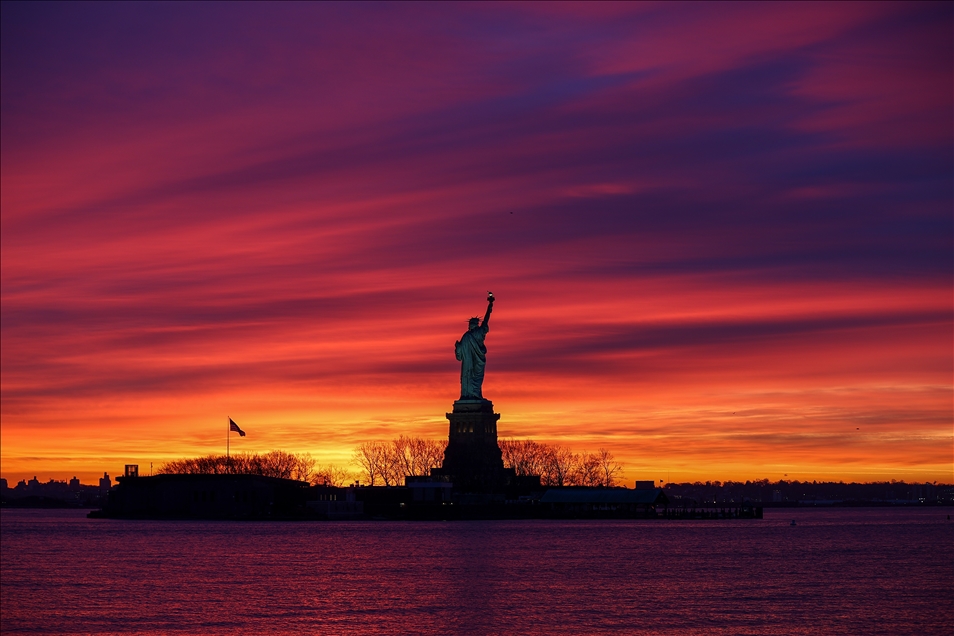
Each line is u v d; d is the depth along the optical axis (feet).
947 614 483.51
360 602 520.42
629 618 474.90
